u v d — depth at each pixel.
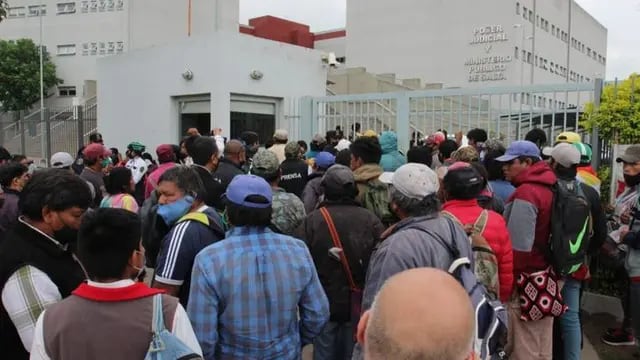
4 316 2.29
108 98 16.67
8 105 42.66
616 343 5.12
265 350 2.60
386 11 46.22
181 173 3.44
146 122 15.46
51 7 44.06
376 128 12.59
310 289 2.79
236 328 2.57
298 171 6.25
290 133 14.67
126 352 1.87
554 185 3.85
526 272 3.79
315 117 13.79
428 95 11.43
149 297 1.99
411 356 1.16
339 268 3.63
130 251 1.99
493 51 40.25
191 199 3.42
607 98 7.05
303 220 3.84
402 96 11.83
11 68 41.94
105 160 6.74
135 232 2.01
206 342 2.55
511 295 3.78
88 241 1.94
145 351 1.89
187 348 1.89
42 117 20.61
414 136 11.86
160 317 1.95
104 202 4.61
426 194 2.92
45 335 1.90
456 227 2.90
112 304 1.92
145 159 10.04
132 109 15.90
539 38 45.12
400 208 3.00
